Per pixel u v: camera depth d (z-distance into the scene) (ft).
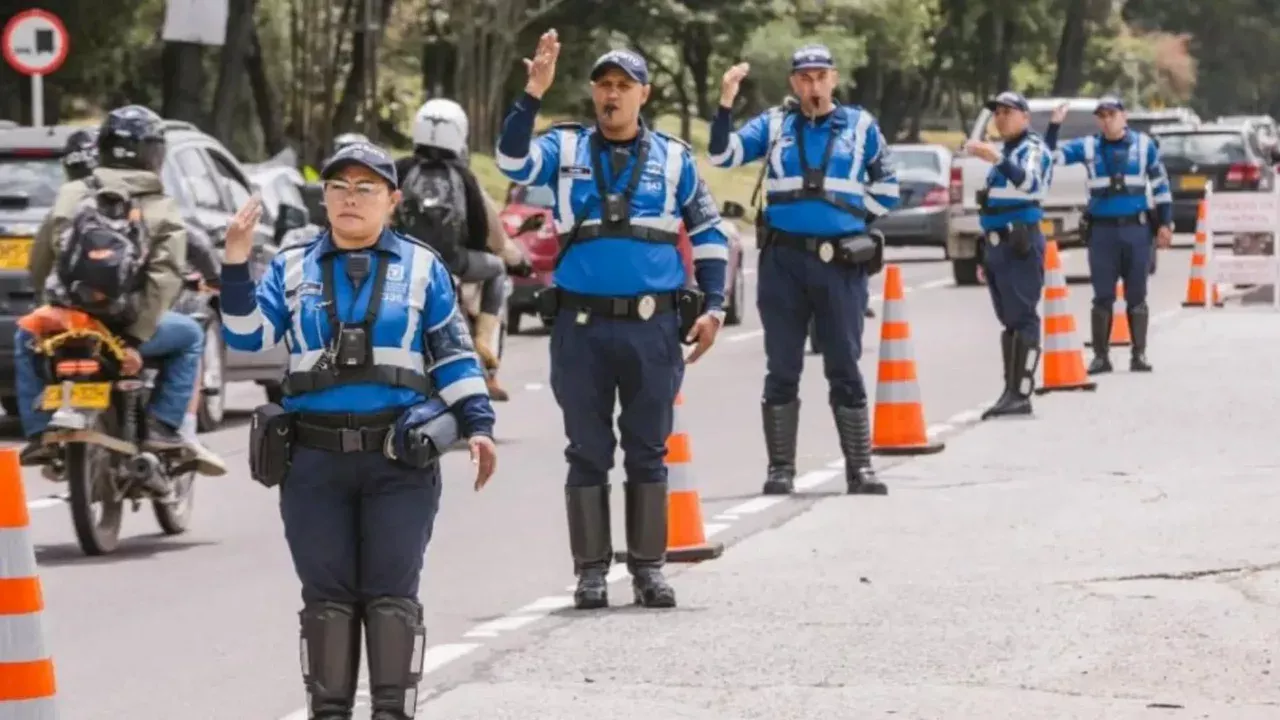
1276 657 64.75
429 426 50.42
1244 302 209.36
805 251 95.25
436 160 108.27
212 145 131.23
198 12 221.46
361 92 311.68
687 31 432.25
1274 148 323.57
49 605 76.54
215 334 127.44
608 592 76.79
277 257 51.85
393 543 51.03
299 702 61.82
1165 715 58.34
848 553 83.10
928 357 162.30
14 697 45.09
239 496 103.60
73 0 270.05
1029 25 637.30
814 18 518.78
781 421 98.48
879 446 109.70
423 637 51.44
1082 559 80.69
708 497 98.22
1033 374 125.08
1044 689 61.26
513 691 61.57
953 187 241.14
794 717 58.39
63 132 125.49
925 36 605.73
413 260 51.39
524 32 410.93
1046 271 136.67
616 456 111.96
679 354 72.43
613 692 61.36
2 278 121.49
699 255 72.59
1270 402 128.16
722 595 75.10
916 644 66.95
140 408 87.97
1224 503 92.73
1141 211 144.77
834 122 94.79
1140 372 146.10
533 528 91.56
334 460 50.80
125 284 85.10
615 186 71.46
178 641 70.28
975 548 83.61
